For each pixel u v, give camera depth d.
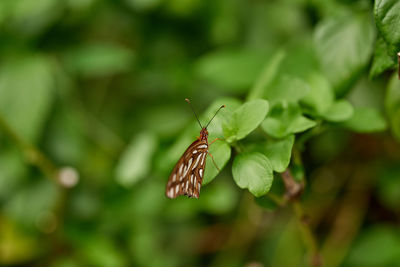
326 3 0.67
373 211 0.85
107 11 0.90
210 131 0.56
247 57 0.79
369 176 0.84
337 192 0.86
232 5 0.88
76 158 0.84
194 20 0.88
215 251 0.87
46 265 0.84
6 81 0.79
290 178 0.57
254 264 0.78
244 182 0.55
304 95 0.58
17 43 0.84
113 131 0.94
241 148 0.56
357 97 0.74
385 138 0.81
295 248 0.81
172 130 0.81
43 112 0.77
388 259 0.75
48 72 0.79
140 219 0.83
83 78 0.98
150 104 0.94
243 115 0.56
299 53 0.73
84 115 0.93
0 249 0.81
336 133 0.81
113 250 0.81
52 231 0.83
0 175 0.80
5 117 0.76
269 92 0.59
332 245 0.81
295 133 0.58
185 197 0.82
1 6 0.78
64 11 0.86
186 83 0.91
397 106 0.61
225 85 0.77
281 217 0.86
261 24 0.87
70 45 0.90
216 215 0.89
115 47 0.89
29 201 0.81
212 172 0.55
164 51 0.92
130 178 0.77
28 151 0.75
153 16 0.89
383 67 0.57
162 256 0.84
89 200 0.85
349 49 0.62
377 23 0.54
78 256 0.82
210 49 0.91
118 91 0.99
